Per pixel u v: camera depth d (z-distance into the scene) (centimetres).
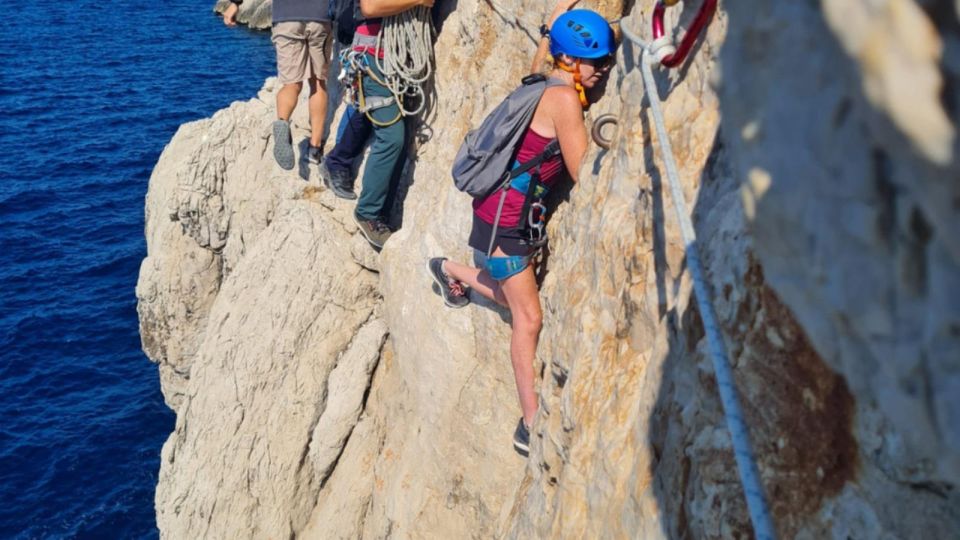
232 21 930
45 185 2338
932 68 112
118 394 1634
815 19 133
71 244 2081
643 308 365
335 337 789
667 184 358
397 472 673
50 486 1439
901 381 132
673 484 303
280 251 824
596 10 527
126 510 1403
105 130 2712
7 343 1747
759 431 265
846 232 132
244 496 804
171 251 1185
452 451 623
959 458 127
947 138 110
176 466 878
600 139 447
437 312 635
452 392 622
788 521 252
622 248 392
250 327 824
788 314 260
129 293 1914
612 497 349
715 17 350
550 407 460
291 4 771
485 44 648
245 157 1021
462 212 627
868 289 131
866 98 119
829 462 242
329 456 775
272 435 798
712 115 347
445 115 695
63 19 3878
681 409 307
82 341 1764
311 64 796
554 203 542
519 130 491
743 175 154
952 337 120
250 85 3212
